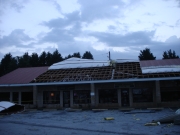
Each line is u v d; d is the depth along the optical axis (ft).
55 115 63.21
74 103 83.51
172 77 71.51
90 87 82.48
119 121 48.24
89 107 81.20
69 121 50.78
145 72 78.48
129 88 78.69
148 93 77.46
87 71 90.79
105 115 59.67
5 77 100.68
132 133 35.04
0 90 92.17
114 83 79.56
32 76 95.71
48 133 36.91
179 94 75.05
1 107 69.77
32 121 51.88
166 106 74.33
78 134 35.53
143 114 58.49
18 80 92.27
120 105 78.54
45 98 86.58
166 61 93.15
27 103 87.81
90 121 49.85
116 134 34.73
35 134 36.40
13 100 90.12
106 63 94.02
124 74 81.25
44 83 83.05
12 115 65.67
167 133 33.96
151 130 36.83
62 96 85.05
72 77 85.81
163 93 75.97
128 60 96.89
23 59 201.57
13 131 39.45
